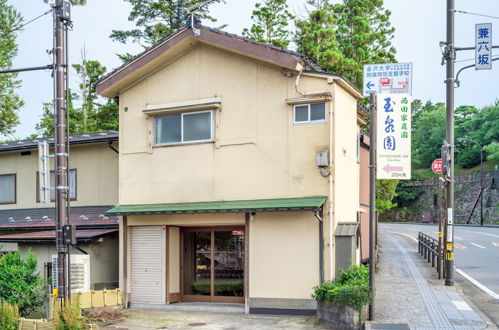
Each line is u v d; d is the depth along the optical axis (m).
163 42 16.86
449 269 17.05
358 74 29.25
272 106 15.98
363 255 21.30
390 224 61.19
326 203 15.05
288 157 15.68
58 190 12.40
